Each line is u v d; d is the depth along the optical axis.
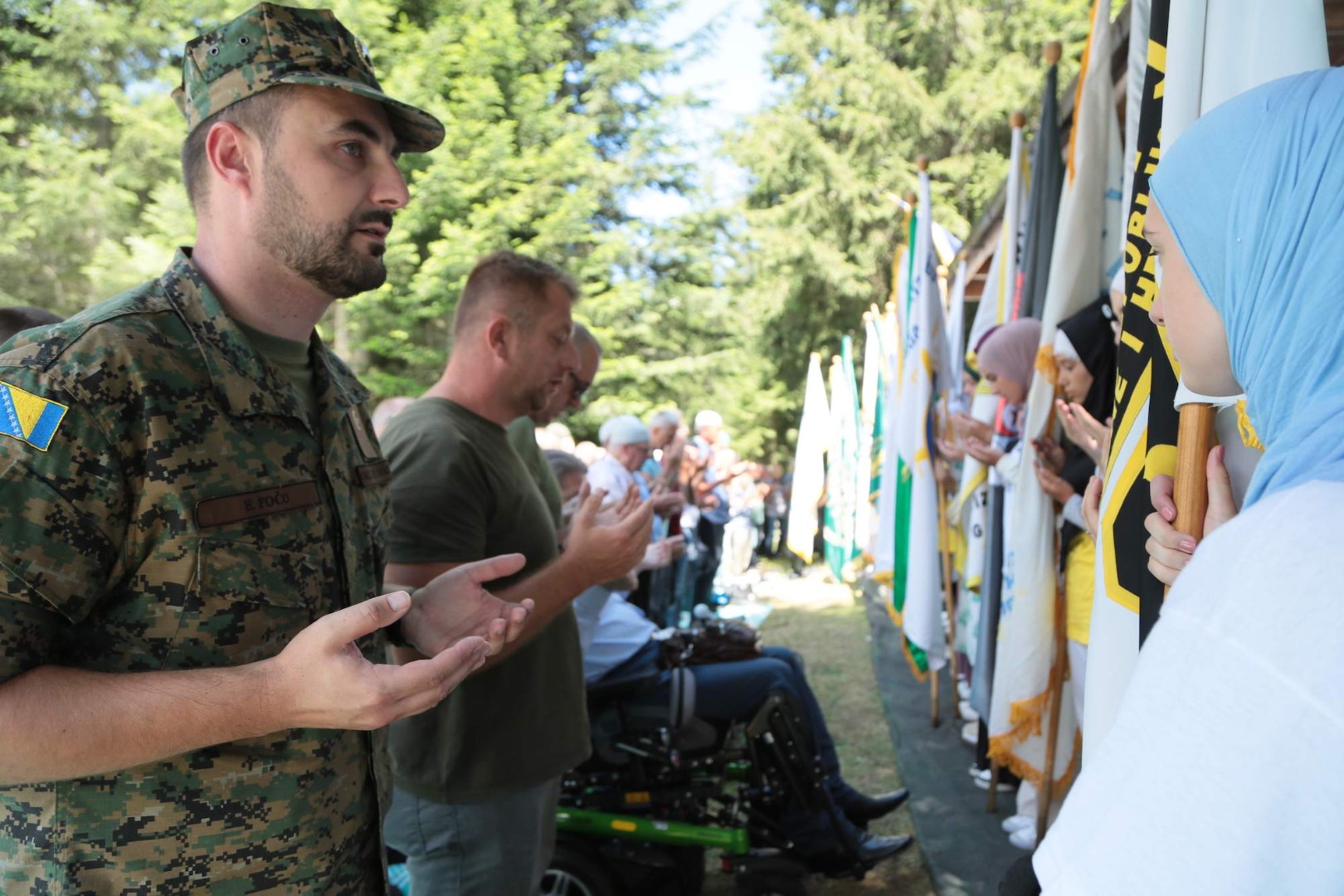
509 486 2.11
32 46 12.55
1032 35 18.97
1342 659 0.58
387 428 2.10
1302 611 0.60
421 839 2.05
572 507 3.86
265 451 1.25
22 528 1.03
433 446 1.97
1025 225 4.03
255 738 1.20
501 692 2.06
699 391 17.69
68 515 1.06
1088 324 2.73
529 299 2.13
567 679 2.23
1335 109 0.70
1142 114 1.67
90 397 1.09
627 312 16.50
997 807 3.84
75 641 1.14
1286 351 0.70
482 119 13.02
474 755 2.02
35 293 12.28
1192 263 0.80
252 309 1.33
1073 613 2.85
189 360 1.20
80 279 12.37
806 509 11.74
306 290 1.35
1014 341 3.52
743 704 2.96
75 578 1.07
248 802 1.19
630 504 2.03
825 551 11.98
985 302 4.83
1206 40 1.54
